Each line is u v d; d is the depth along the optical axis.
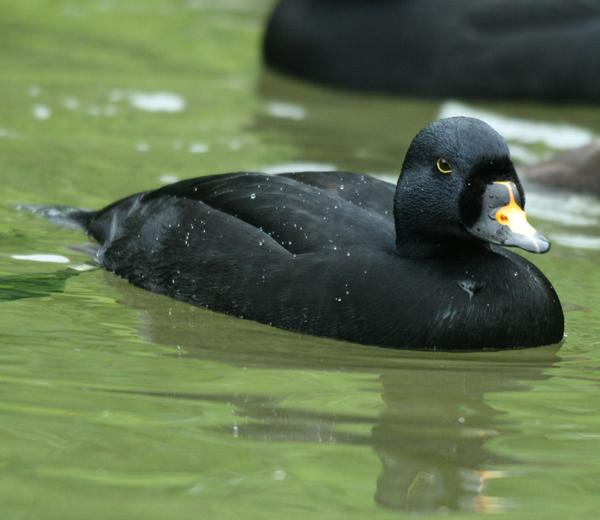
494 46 17.52
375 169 13.84
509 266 9.57
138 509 6.53
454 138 9.36
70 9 20.86
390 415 8.02
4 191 12.37
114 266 10.72
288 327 9.59
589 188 13.62
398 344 9.32
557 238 12.12
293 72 18.08
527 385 8.70
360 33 17.72
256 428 7.68
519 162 14.61
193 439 7.46
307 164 13.86
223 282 9.95
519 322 9.38
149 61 18.31
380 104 17.25
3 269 10.57
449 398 8.38
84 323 9.53
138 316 9.77
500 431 7.84
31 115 15.15
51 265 10.75
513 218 9.07
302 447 7.43
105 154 13.77
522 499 6.83
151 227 10.59
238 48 19.55
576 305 10.30
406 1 17.81
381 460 7.30
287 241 9.88
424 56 17.53
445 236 9.48
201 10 21.59
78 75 17.23
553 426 7.94
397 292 9.37
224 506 6.61
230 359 8.96
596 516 6.63
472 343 9.31
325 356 9.11
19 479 6.82
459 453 7.45
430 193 9.41
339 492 6.83
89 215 11.63
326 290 9.52
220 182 10.60
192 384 8.41
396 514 6.61
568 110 17.55
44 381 8.30
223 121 15.57
